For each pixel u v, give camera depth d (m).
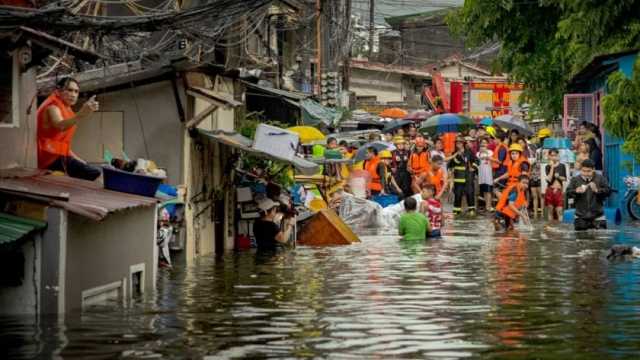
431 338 14.30
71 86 19.56
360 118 66.00
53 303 15.68
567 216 37.25
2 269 15.62
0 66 17.92
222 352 13.40
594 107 43.41
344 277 21.11
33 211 15.62
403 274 21.48
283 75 49.91
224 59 31.66
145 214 19.61
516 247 27.06
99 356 13.14
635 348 13.59
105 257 17.56
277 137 27.48
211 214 27.47
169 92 25.33
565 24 38.34
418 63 96.44
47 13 16.27
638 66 33.94
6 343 13.91
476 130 49.25
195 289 19.52
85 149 25.47
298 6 41.28
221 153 28.55
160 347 13.70
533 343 13.91
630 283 19.62
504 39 48.19
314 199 35.19
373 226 36.22
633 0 37.06
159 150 25.38
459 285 19.62
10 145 18.05
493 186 42.91
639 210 35.75
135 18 17.86
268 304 17.45
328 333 14.70
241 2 18.19
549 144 41.31
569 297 17.91
